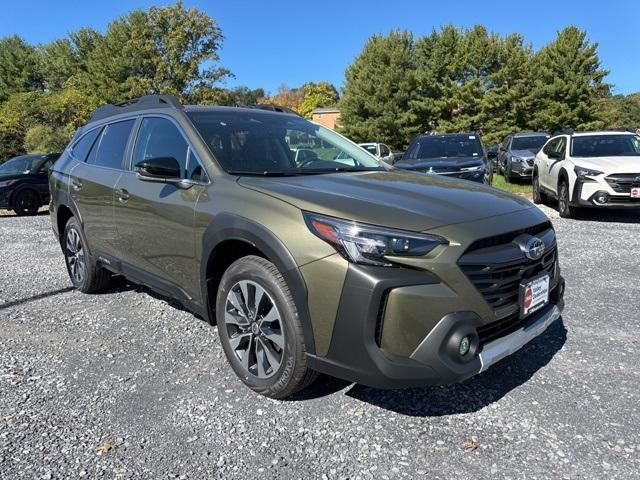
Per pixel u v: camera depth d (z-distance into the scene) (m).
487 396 3.10
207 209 3.26
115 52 42.16
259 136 3.90
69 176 5.07
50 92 50.09
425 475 2.42
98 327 4.35
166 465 2.52
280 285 2.85
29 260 7.07
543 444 2.63
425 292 2.54
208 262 3.28
